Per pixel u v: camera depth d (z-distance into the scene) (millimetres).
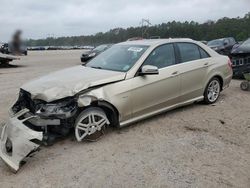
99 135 5281
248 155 4738
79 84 5039
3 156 4398
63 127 4973
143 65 5773
